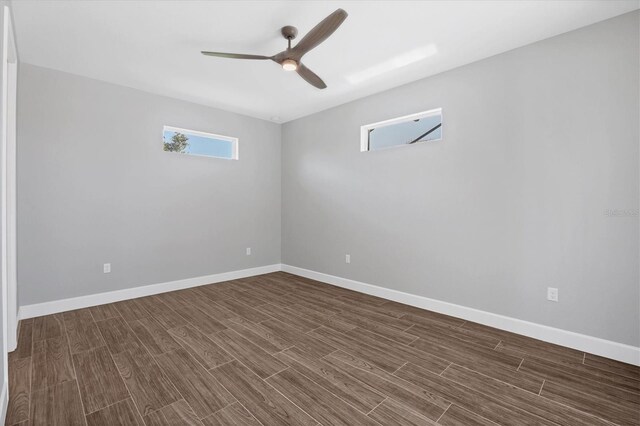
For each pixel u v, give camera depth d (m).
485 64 2.83
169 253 3.90
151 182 3.73
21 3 2.09
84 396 1.74
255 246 4.83
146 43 2.63
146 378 1.92
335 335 2.59
